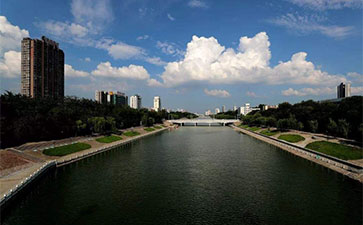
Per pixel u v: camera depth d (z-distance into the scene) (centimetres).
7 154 7475
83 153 9962
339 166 7469
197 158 9562
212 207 4794
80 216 4403
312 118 14900
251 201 5075
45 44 17100
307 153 9725
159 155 10244
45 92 17238
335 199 5116
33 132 9975
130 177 6838
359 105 10738
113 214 4494
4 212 4441
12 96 11550
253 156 9975
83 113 15200
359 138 10019
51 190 5747
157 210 4666
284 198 5212
